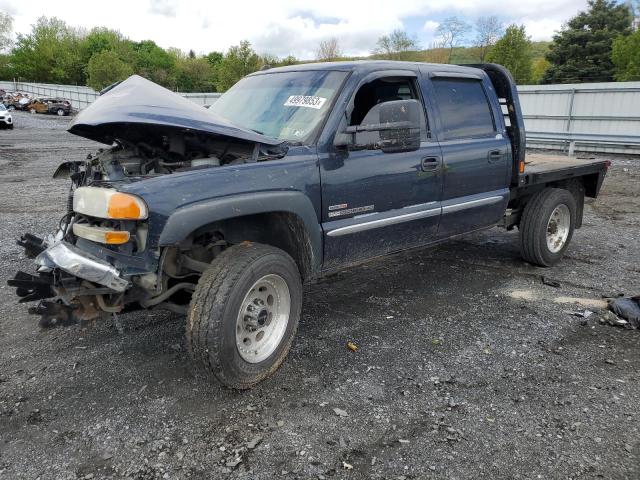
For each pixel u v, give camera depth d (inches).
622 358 144.8
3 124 1104.8
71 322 117.5
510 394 126.4
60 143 826.8
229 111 166.9
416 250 180.1
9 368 137.8
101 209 109.7
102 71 1966.0
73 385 129.3
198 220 113.2
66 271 109.3
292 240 141.8
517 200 229.3
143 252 111.7
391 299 188.5
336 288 199.5
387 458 103.4
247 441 108.3
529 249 219.6
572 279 210.5
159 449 105.8
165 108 121.3
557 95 728.3
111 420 115.2
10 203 358.9
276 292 131.3
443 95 181.5
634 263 232.8
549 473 99.3
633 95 665.6
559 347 151.0
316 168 137.6
